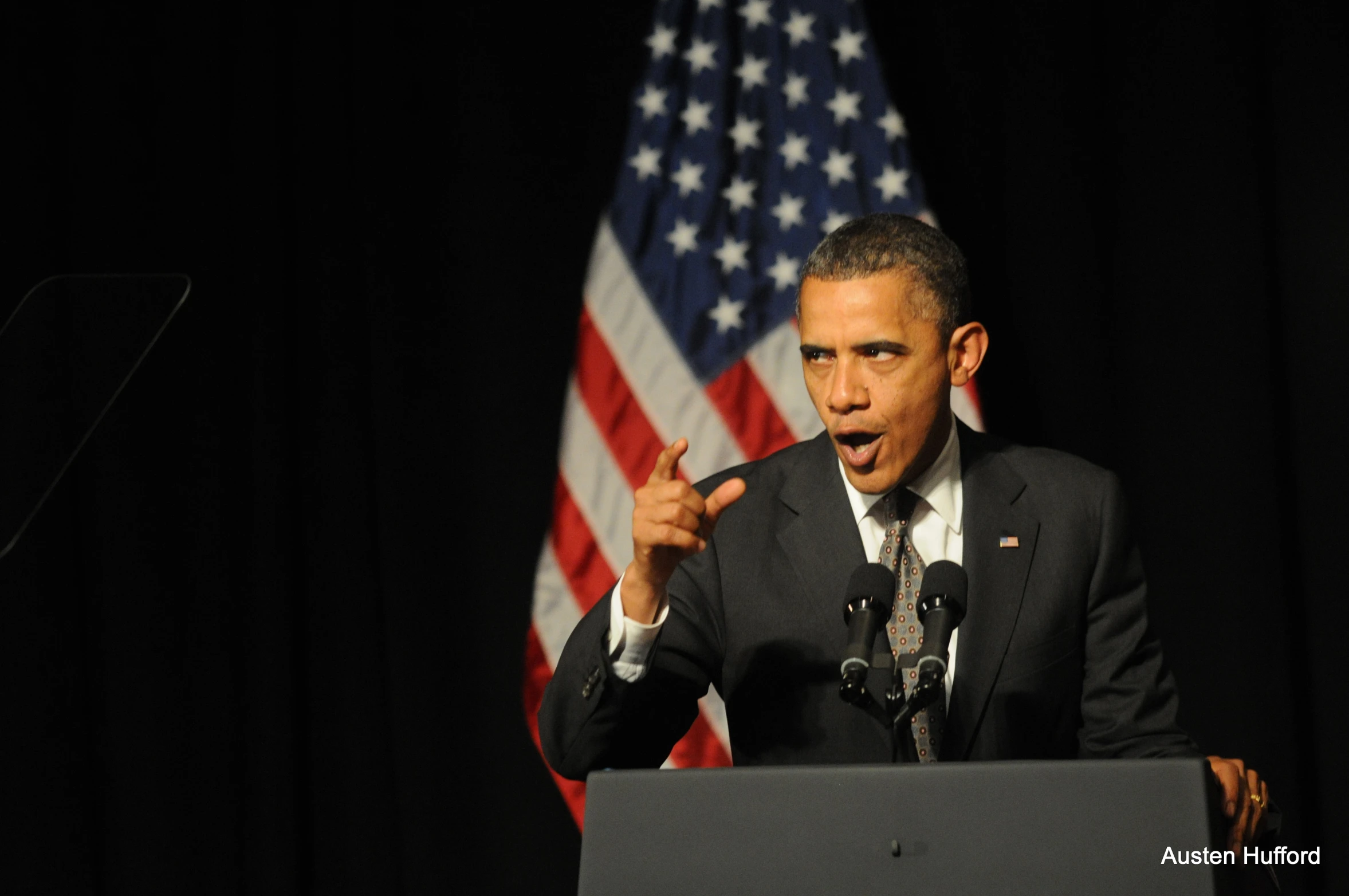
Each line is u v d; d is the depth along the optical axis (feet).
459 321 36.27
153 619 35.99
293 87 37.76
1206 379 33.40
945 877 12.66
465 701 35.27
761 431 33.94
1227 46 34.12
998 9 35.70
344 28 37.73
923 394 18.20
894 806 12.94
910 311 18.07
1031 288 34.60
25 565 35.94
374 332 36.32
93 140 37.32
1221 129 33.91
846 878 12.91
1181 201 34.01
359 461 36.78
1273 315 33.30
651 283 34.81
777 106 35.45
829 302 18.22
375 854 35.73
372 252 36.63
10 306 36.45
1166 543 33.27
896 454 18.26
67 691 36.01
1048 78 34.94
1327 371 32.45
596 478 34.30
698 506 16.21
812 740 18.98
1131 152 34.53
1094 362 34.19
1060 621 19.72
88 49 37.60
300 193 37.45
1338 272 32.60
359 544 36.58
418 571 35.63
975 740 18.89
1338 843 31.27
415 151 37.01
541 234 36.29
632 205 35.32
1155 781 12.37
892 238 18.40
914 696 14.71
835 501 20.30
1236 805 16.08
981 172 35.45
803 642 19.43
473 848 34.78
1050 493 20.66
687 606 19.93
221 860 35.60
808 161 34.96
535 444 35.73
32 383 17.88
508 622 35.29
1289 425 32.83
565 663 18.07
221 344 36.91
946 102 35.68
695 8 36.32
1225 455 33.12
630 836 13.62
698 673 19.84
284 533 36.09
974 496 20.44
